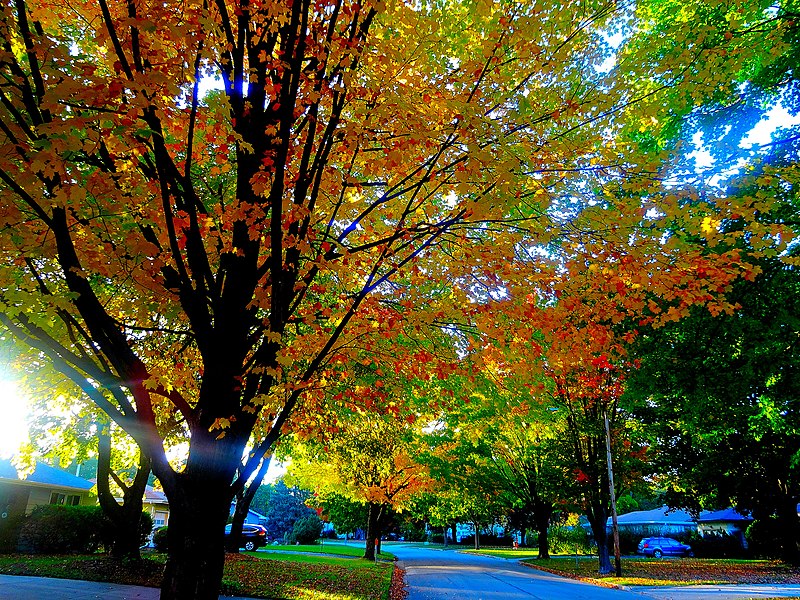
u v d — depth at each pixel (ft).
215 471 13.52
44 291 13.41
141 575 38.27
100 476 44.62
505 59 17.49
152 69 12.94
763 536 90.58
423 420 45.21
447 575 64.39
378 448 68.80
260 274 15.51
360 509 110.22
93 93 10.73
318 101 14.57
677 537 135.03
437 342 24.21
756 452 75.00
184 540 13.02
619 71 17.79
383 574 53.83
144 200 14.15
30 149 11.52
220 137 15.94
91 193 12.30
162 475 13.48
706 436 38.96
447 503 114.11
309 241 16.29
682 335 27.07
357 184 16.98
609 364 22.82
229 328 14.67
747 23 23.43
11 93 11.65
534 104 17.40
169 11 11.77
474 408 35.17
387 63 15.35
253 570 45.32
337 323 21.77
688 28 20.59
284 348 16.11
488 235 21.52
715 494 89.04
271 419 23.39
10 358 22.41
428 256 21.80
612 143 19.90
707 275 16.49
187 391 21.54
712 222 16.34
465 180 15.43
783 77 23.86
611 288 18.80
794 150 24.32
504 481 92.32
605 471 69.67
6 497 60.44
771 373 26.32
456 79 17.39
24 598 28.40
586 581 61.16
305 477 84.12
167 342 24.13
